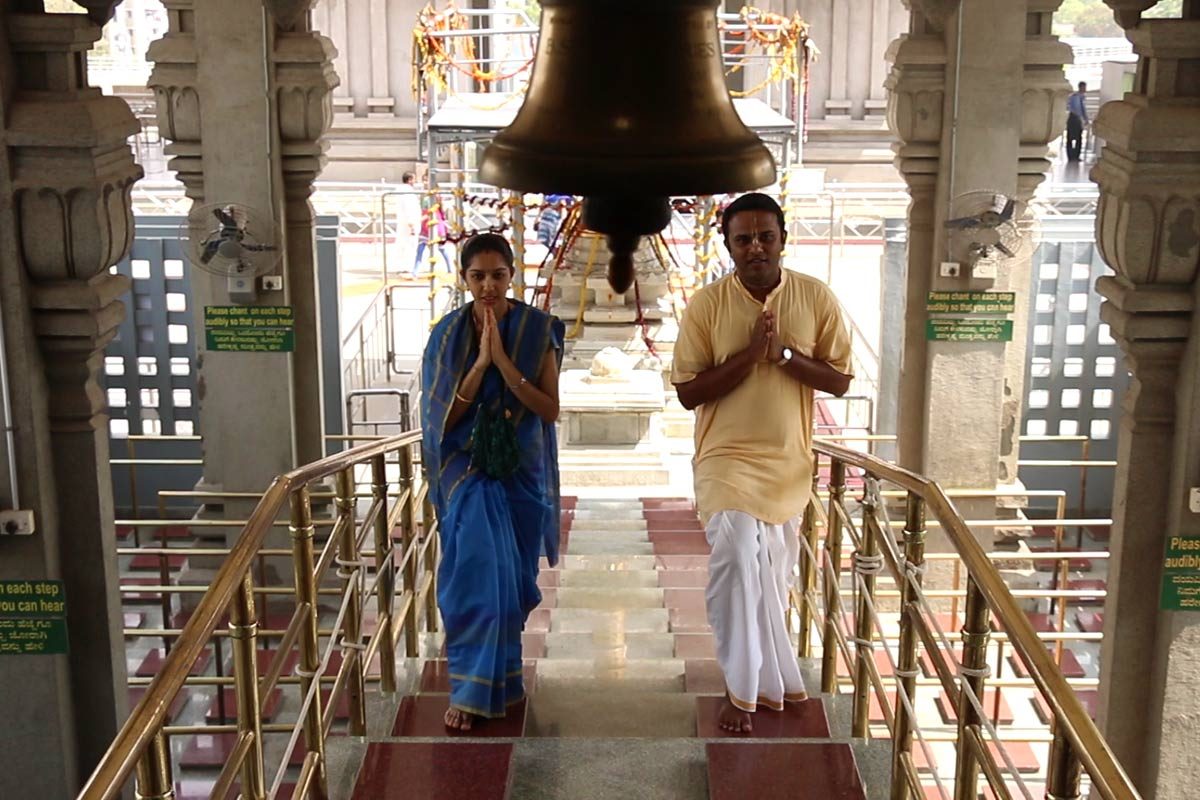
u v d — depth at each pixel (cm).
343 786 432
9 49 471
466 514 467
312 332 860
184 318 1048
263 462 860
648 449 1177
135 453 1064
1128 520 552
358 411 1284
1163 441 542
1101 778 255
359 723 471
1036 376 1038
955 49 807
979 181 823
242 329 820
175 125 804
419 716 486
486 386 469
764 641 476
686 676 539
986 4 799
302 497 406
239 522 776
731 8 2167
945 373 865
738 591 461
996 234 820
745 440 465
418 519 975
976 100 812
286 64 793
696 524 988
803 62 1340
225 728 530
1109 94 2244
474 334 468
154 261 1038
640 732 482
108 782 250
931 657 378
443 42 1277
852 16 2181
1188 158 498
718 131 232
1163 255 512
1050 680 289
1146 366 534
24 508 505
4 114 468
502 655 470
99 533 525
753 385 461
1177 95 497
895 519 934
